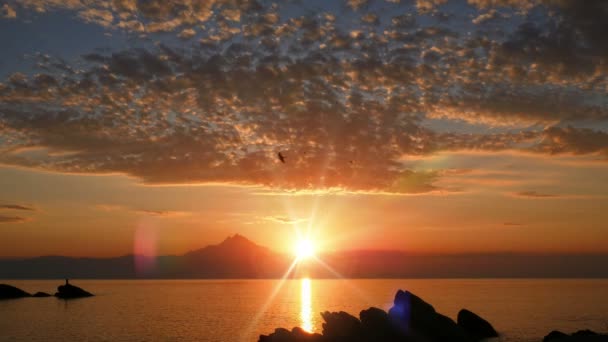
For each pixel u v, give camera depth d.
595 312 88.94
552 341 43.28
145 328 69.56
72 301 126.62
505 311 91.69
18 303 117.50
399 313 45.81
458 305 108.25
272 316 87.75
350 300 140.25
